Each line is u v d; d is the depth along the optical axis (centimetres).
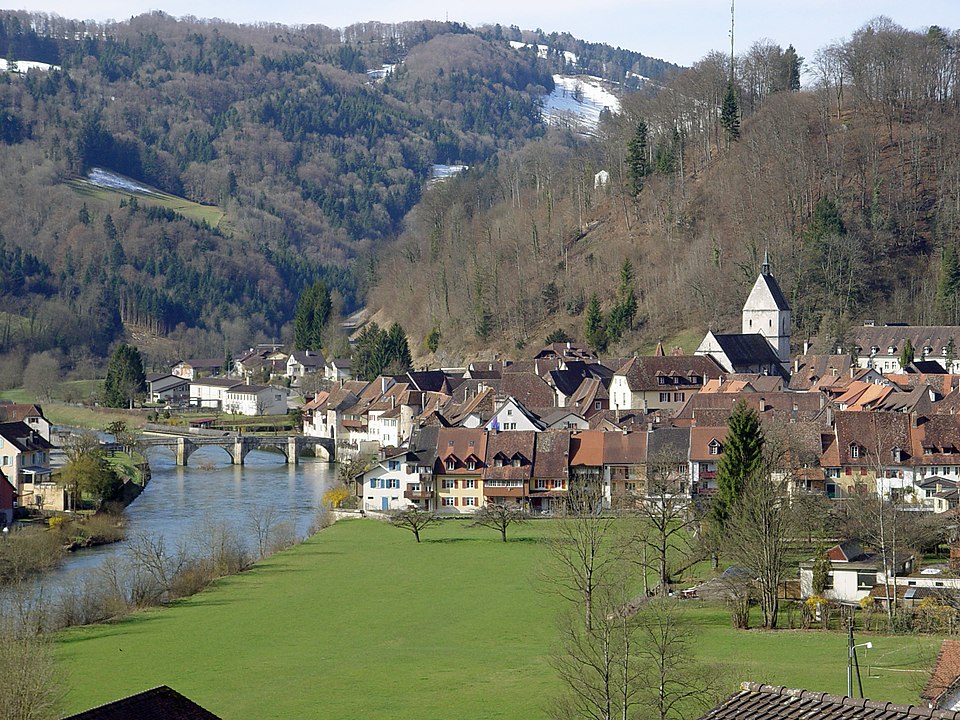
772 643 12381
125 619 15050
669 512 17162
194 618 15025
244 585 16812
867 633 12762
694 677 10269
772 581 13425
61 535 19538
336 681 12225
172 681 12394
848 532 15600
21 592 14838
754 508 14300
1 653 10494
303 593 16200
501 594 15788
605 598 13025
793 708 5166
